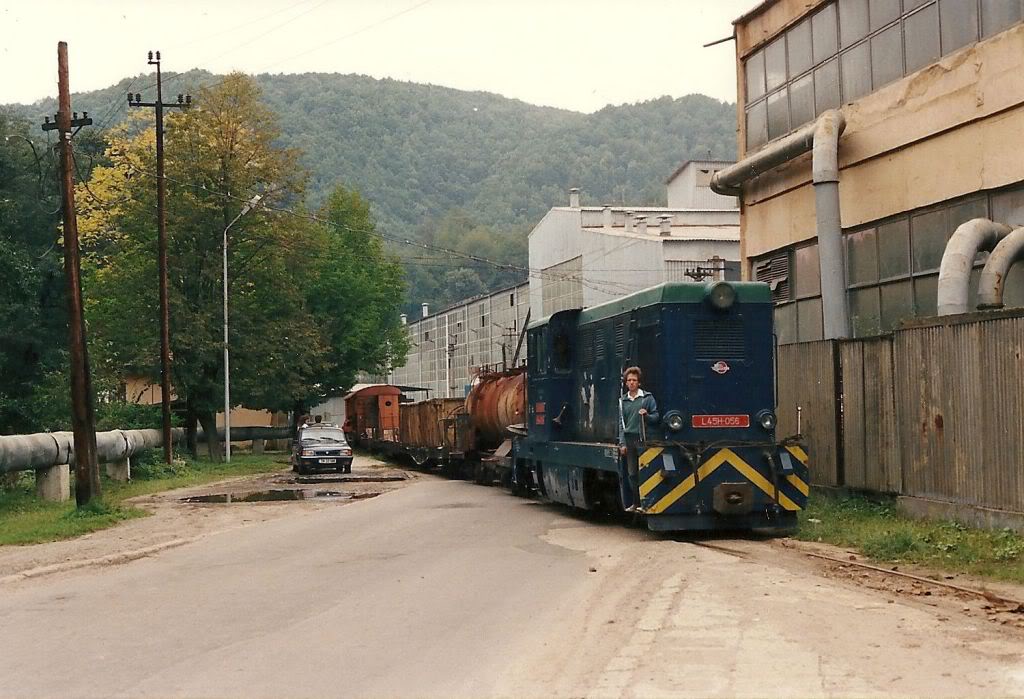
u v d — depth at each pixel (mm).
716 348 16281
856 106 21141
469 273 130875
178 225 47312
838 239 20672
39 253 44125
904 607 9664
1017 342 13227
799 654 7926
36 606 11578
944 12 18703
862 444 17594
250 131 49781
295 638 9227
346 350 62969
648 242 48938
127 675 8047
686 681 7277
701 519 15586
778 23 24531
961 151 18297
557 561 13664
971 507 14148
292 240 50969
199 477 37781
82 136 57906
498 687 7406
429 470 41375
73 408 23000
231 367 49094
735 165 25344
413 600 11008
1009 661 7574
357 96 196125
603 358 18953
